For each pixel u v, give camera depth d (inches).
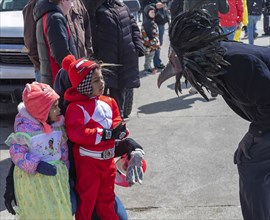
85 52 178.1
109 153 118.6
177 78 111.4
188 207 160.9
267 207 122.0
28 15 178.2
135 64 213.8
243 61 106.0
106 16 203.3
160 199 166.6
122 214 127.9
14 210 120.0
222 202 163.0
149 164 193.3
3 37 226.2
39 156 111.2
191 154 202.1
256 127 115.4
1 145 218.8
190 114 252.8
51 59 167.8
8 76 227.0
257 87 106.9
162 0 357.4
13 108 231.8
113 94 214.7
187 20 105.7
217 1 259.6
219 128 231.0
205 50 104.7
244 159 121.4
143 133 228.2
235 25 289.0
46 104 110.0
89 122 114.7
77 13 175.9
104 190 120.3
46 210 112.3
